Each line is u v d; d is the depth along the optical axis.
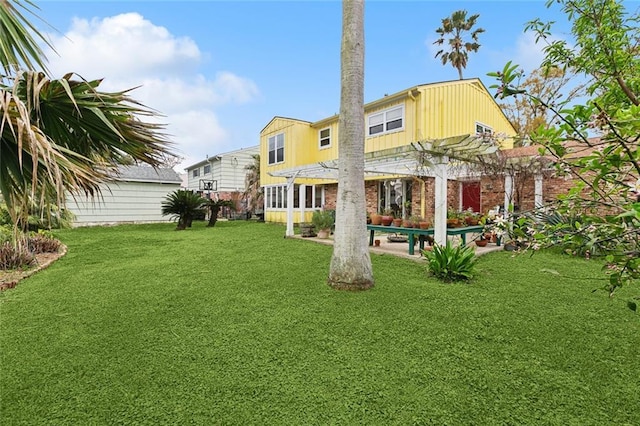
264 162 17.20
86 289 4.46
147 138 3.23
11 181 2.48
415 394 2.12
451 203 11.92
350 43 4.34
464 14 19.64
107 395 2.12
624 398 2.06
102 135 3.13
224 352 2.67
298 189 15.47
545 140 1.67
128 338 2.94
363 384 2.23
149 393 2.14
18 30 3.04
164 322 3.29
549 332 3.02
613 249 1.50
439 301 3.86
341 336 2.95
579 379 2.27
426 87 10.43
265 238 10.04
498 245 7.93
